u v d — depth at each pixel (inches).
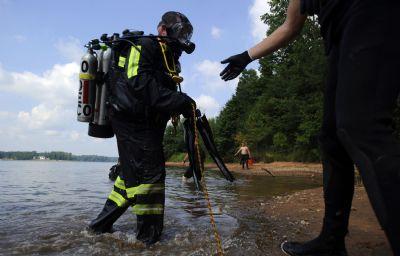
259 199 253.8
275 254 109.3
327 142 92.2
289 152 1267.2
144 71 130.5
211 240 131.1
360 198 203.3
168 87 138.6
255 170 830.5
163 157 138.9
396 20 63.6
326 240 96.3
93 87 143.0
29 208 209.3
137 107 131.0
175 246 126.6
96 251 121.2
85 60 140.9
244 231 142.4
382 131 61.1
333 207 94.3
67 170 791.1
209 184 402.6
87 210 202.7
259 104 1439.5
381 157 59.0
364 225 139.5
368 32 64.7
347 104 64.9
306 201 217.3
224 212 194.2
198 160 121.6
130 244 129.0
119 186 145.7
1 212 194.2
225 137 1801.2
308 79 1170.6
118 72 136.4
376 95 62.8
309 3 82.8
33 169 821.9
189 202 237.9
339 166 92.3
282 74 1355.8
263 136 1341.0
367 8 65.4
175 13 144.3
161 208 134.1
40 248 124.0
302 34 1221.7
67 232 146.4
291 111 1209.4
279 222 159.5
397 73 63.2
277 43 105.7
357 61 64.9
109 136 150.7
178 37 142.9
